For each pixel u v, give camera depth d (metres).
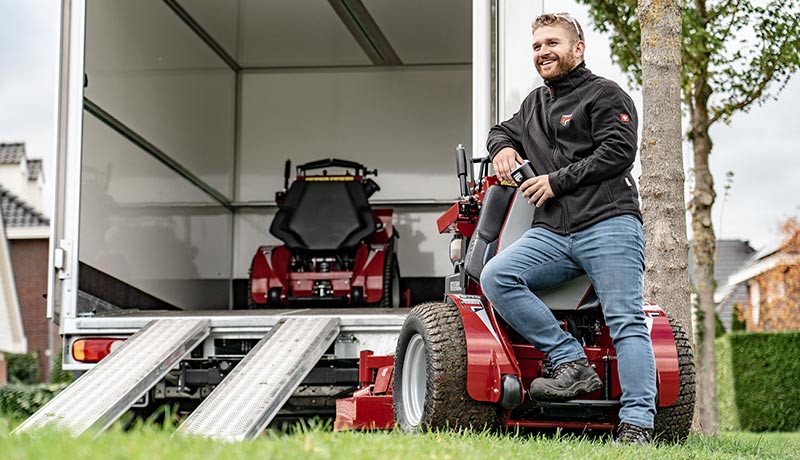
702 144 10.50
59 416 4.33
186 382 5.77
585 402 4.24
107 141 6.82
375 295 8.67
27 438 2.95
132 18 7.42
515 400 4.12
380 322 5.67
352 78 10.62
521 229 4.36
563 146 4.29
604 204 4.18
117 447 2.64
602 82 4.26
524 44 5.71
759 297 27.53
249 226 10.55
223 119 10.21
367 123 10.55
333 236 8.83
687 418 4.59
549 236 4.24
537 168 4.35
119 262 6.99
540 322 4.14
